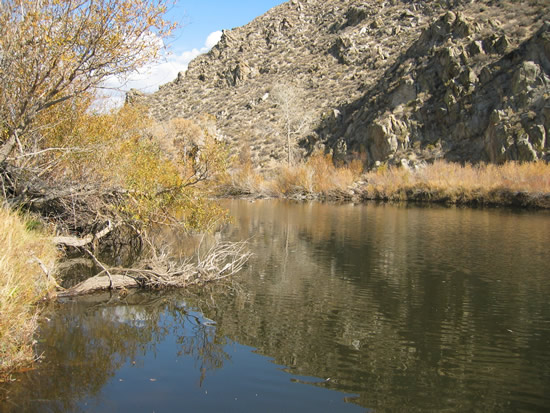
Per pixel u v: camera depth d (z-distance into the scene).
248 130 61.66
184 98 80.75
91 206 12.44
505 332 7.78
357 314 8.63
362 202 34.28
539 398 5.69
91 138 12.24
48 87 10.14
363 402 5.54
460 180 33.00
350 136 49.75
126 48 10.26
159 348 6.96
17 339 6.31
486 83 41.09
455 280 10.90
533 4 46.72
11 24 9.65
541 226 19.44
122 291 9.77
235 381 5.98
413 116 44.03
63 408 5.18
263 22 101.00
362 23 77.25
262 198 39.09
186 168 13.44
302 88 68.50
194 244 15.10
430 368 6.43
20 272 7.13
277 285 10.51
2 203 9.47
